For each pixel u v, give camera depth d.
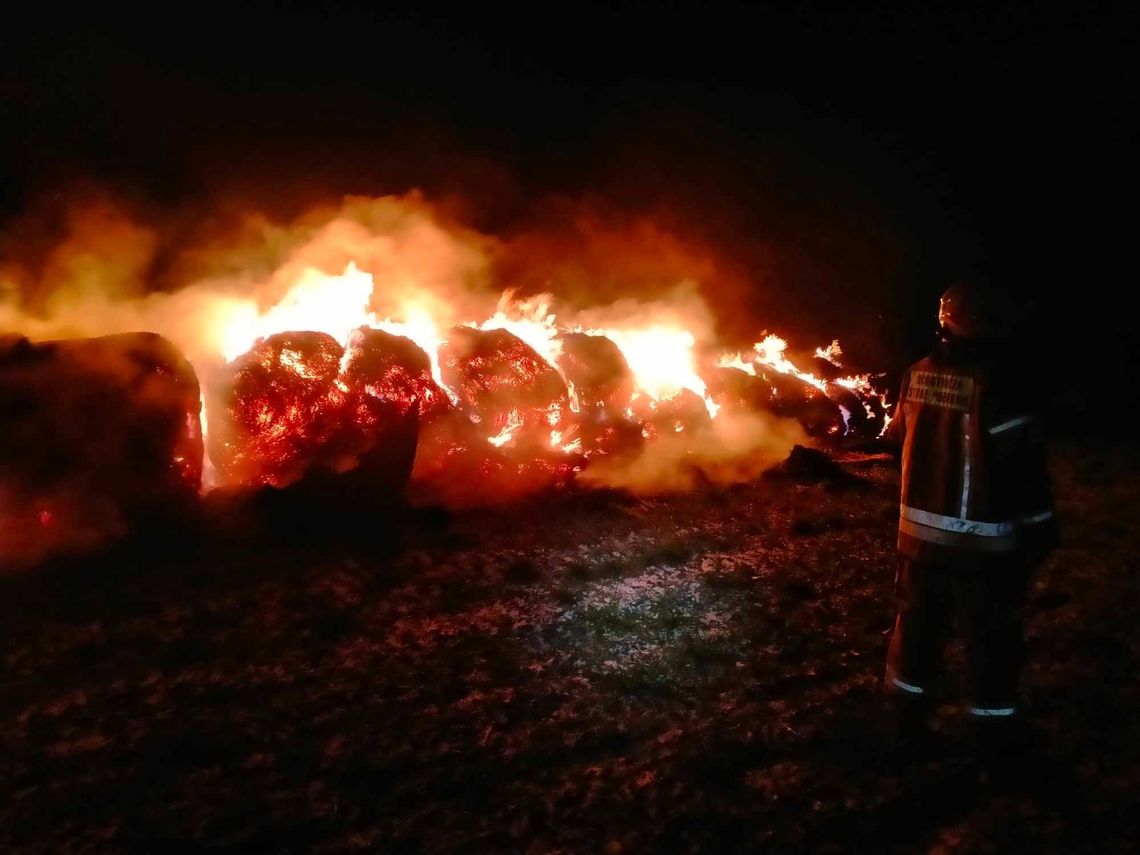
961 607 3.57
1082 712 4.02
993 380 3.43
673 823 3.32
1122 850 3.20
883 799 3.47
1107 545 5.91
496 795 3.48
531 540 5.97
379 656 4.49
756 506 6.71
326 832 3.26
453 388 7.15
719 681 4.33
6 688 4.12
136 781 3.52
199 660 4.41
